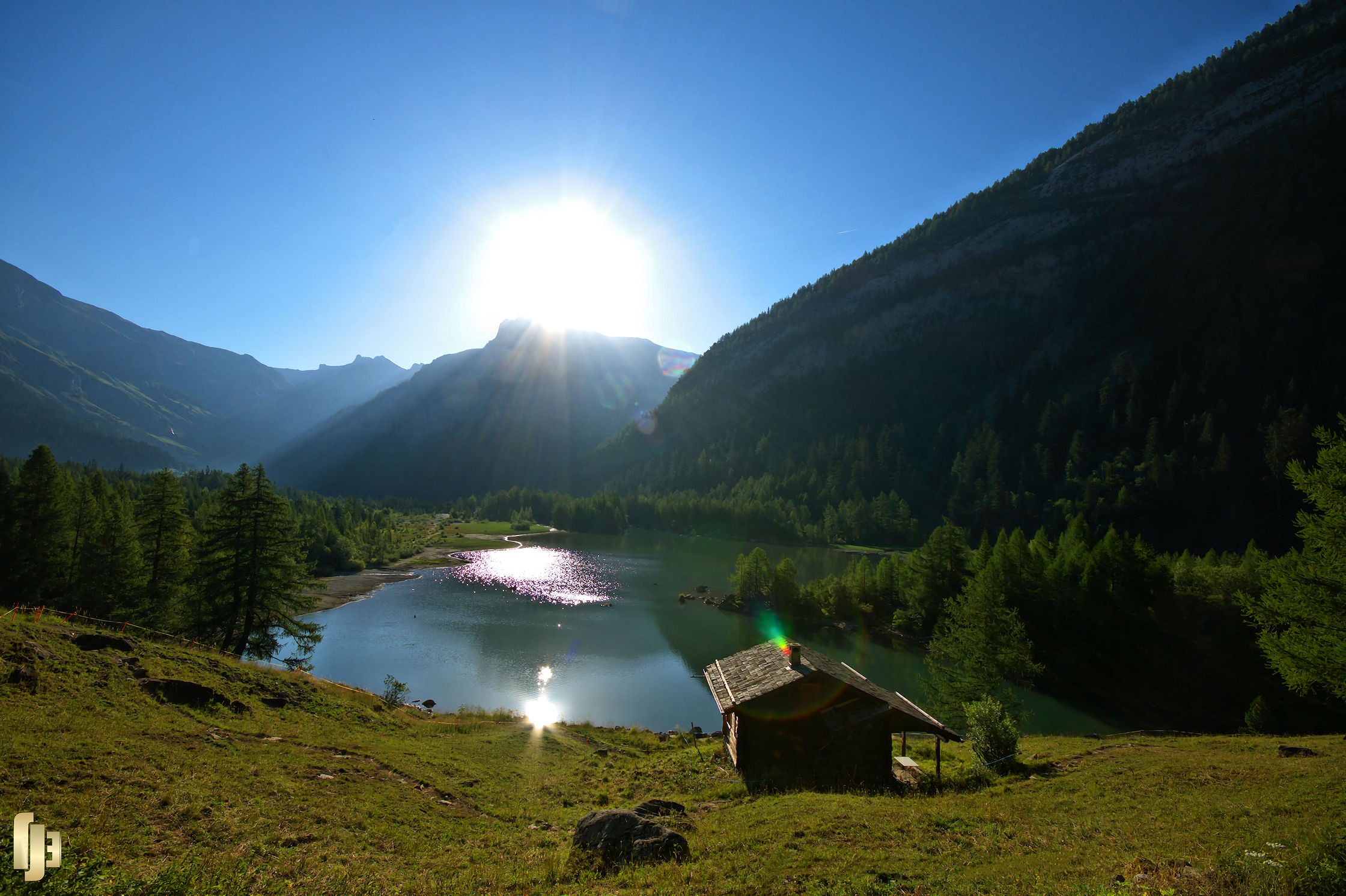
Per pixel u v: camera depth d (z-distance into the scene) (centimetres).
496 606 7700
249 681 2542
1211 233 19750
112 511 4438
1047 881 985
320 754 1933
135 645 2436
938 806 1669
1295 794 1531
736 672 2731
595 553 13188
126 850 1059
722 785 2161
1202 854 1080
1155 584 5166
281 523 3766
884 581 7181
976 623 3588
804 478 18675
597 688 4828
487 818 1759
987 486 15288
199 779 1453
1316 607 1848
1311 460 10875
